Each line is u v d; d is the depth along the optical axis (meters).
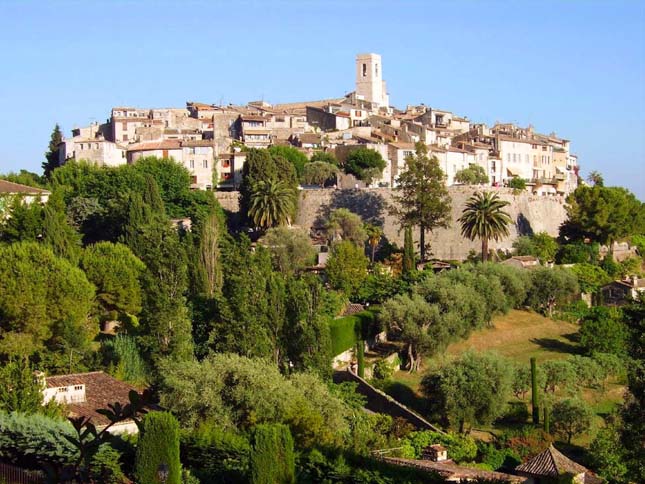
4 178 174.62
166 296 92.38
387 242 172.75
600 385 115.25
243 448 56.31
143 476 48.16
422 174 162.50
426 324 117.62
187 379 73.06
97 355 91.69
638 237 196.75
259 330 94.00
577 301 150.38
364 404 95.06
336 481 56.22
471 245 173.88
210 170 198.88
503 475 75.00
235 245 114.94
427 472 60.94
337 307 124.19
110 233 151.50
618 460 79.56
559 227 183.88
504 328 137.12
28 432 51.47
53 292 97.44
